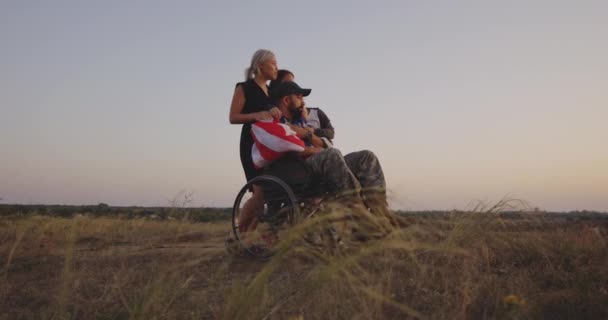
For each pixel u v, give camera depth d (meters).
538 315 2.72
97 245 6.24
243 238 4.55
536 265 3.81
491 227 3.96
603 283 3.27
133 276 3.86
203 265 4.08
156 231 6.39
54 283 4.09
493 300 2.95
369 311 2.69
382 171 4.71
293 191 4.60
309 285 2.79
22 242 5.80
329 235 3.13
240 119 5.05
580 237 4.35
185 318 2.80
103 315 3.08
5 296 3.71
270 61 5.39
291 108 5.14
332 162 4.41
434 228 3.53
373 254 3.37
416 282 3.20
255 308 2.50
